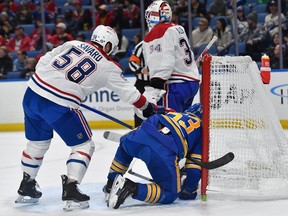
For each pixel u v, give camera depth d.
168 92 11.10
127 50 22.53
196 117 10.09
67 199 9.47
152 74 10.92
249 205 9.57
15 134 20.28
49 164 14.32
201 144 9.88
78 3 24.02
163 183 9.54
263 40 20.80
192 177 9.86
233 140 10.30
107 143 17.28
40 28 23.56
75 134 9.58
